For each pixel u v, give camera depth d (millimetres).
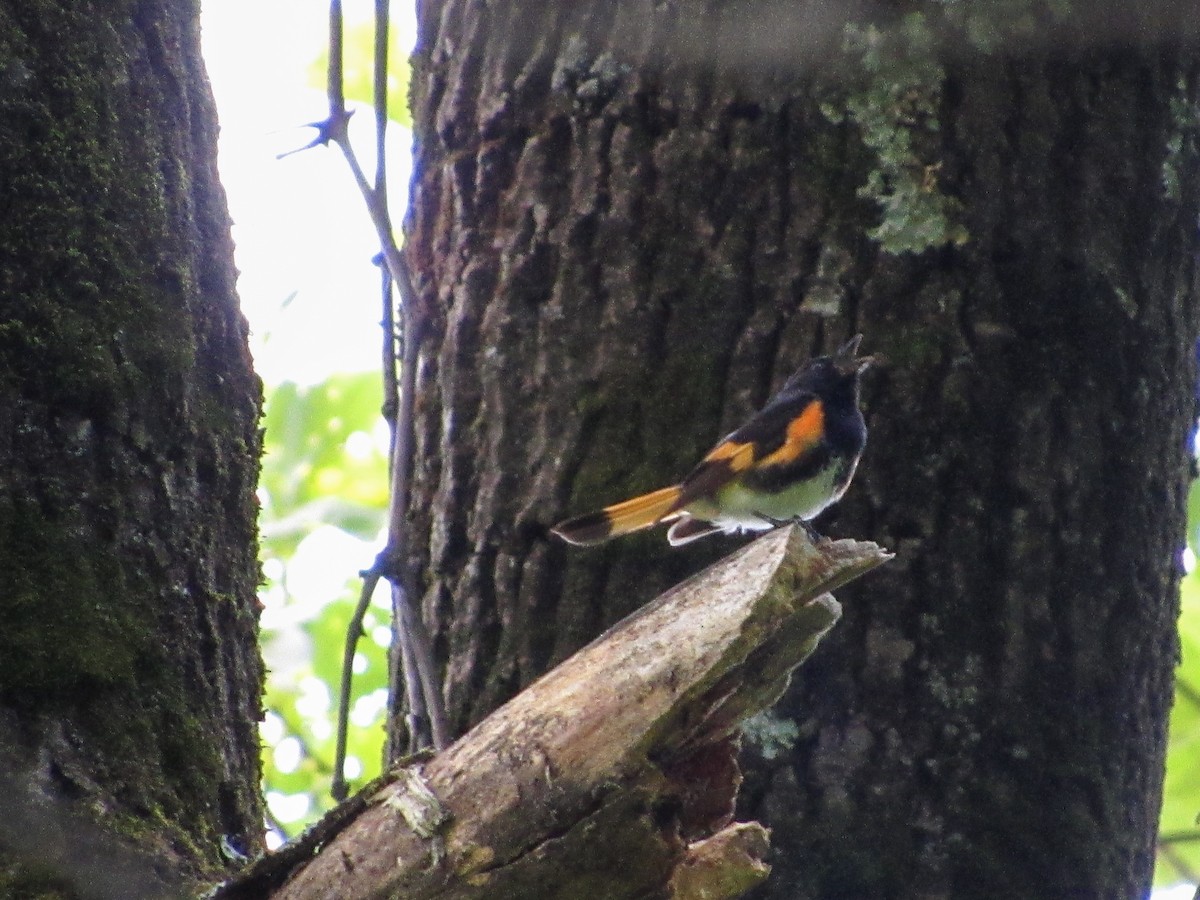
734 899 4688
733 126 8344
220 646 5418
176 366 5457
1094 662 7816
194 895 4598
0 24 5203
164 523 5293
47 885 4410
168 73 5801
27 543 4898
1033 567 7816
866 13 8266
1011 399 7938
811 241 8148
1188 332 8688
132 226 5438
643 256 8328
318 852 4602
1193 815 13109
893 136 8172
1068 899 7473
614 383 8227
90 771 4711
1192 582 12867
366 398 14234
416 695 8164
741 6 8383
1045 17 8328
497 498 8336
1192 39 8695
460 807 4457
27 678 4734
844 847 7441
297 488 14078
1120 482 8070
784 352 8094
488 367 8531
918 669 7652
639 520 7613
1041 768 7617
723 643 4410
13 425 4980
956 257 8039
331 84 7613
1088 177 8281
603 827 4363
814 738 7582
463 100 9031
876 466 7895
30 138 5195
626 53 8586
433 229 9164
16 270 5090
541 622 8141
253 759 5484
